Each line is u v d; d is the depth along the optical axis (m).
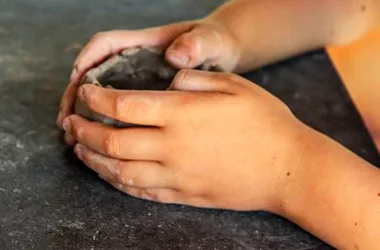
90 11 0.78
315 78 0.70
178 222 0.54
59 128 0.60
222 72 0.59
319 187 0.53
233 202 0.55
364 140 0.64
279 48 0.71
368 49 0.98
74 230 0.52
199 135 0.54
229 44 0.65
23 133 0.60
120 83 0.58
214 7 0.82
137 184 0.54
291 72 0.71
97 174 0.56
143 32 0.63
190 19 0.79
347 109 0.67
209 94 0.55
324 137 0.55
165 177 0.54
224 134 0.54
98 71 0.58
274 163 0.54
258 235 0.53
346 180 0.53
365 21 0.76
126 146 0.54
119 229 0.52
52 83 0.66
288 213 0.54
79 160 0.58
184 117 0.54
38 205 0.53
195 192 0.54
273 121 0.55
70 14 0.77
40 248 0.50
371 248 0.51
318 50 0.74
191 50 0.59
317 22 0.72
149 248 0.51
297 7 0.71
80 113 0.57
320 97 0.68
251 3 0.70
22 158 0.57
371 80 0.95
